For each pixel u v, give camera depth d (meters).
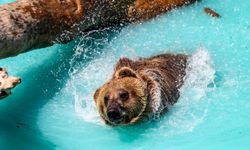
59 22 15.30
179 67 14.65
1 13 14.13
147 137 12.96
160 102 13.56
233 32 16.23
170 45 15.91
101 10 16.25
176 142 12.66
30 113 13.94
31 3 14.82
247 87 14.22
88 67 15.47
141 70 14.04
